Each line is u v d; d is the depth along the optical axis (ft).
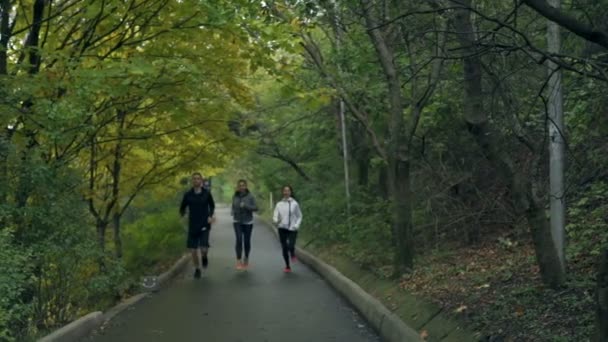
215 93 42.14
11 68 33.65
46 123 29.76
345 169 56.90
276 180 91.35
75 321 29.66
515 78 27.30
